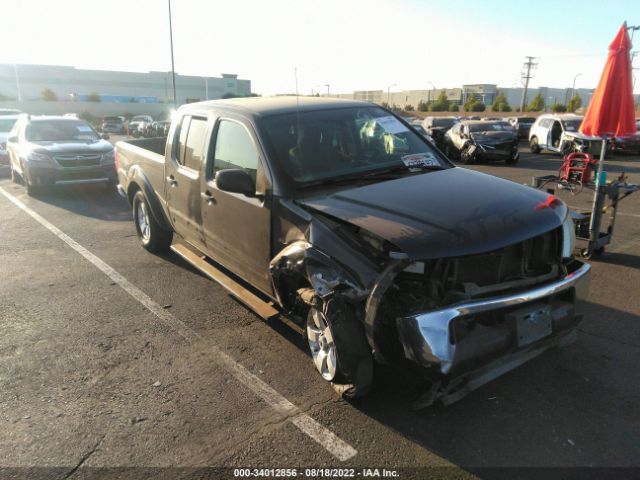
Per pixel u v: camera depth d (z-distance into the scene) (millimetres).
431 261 2988
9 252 6859
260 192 3826
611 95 5781
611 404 3291
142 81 110125
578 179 7855
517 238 3016
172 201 5418
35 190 11094
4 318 4762
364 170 4004
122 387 3596
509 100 114188
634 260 6133
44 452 2949
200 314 4781
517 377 3615
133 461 2871
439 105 86000
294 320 3842
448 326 2795
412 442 2975
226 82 118125
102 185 12750
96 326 4570
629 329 4305
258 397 3443
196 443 3006
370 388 3215
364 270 3031
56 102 72438
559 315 3223
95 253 6770
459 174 4008
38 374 3787
